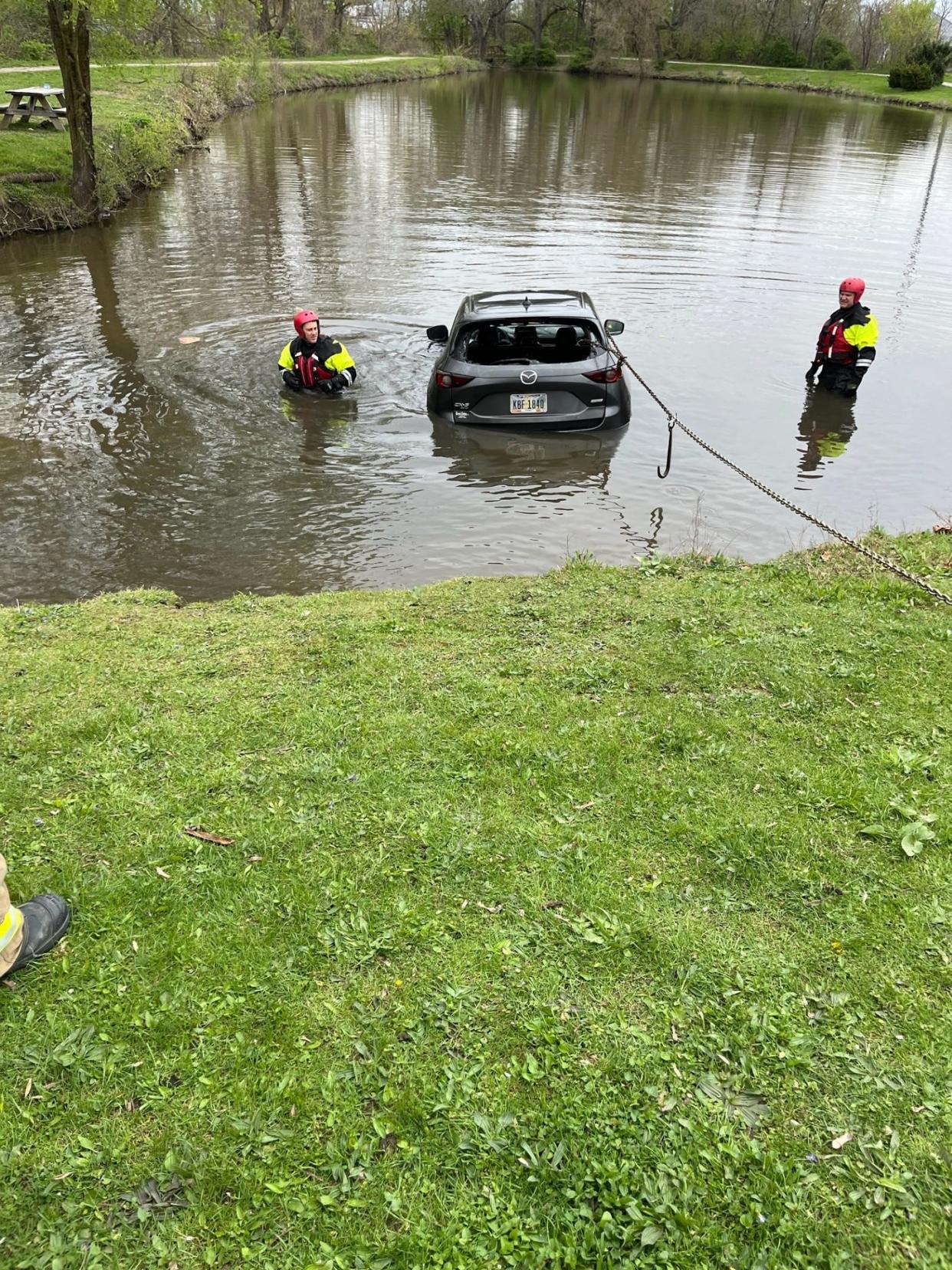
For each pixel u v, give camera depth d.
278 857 3.59
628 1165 2.48
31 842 3.71
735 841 3.59
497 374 9.05
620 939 3.16
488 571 6.90
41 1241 2.37
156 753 4.26
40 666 5.19
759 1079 2.70
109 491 8.16
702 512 7.79
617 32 71.19
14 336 12.31
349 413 9.83
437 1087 2.71
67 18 17.91
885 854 3.53
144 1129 2.63
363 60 68.19
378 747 4.23
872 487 8.23
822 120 44.06
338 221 19.98
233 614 5.95
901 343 12.10
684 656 5.03
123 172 22.42
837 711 4.46
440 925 3.25
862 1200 2.38
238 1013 2.96
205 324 12.81
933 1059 2.73
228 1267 2.30
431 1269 2.28
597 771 4.03
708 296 14.18
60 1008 3.00
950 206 22.36
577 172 26.92
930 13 74.38
